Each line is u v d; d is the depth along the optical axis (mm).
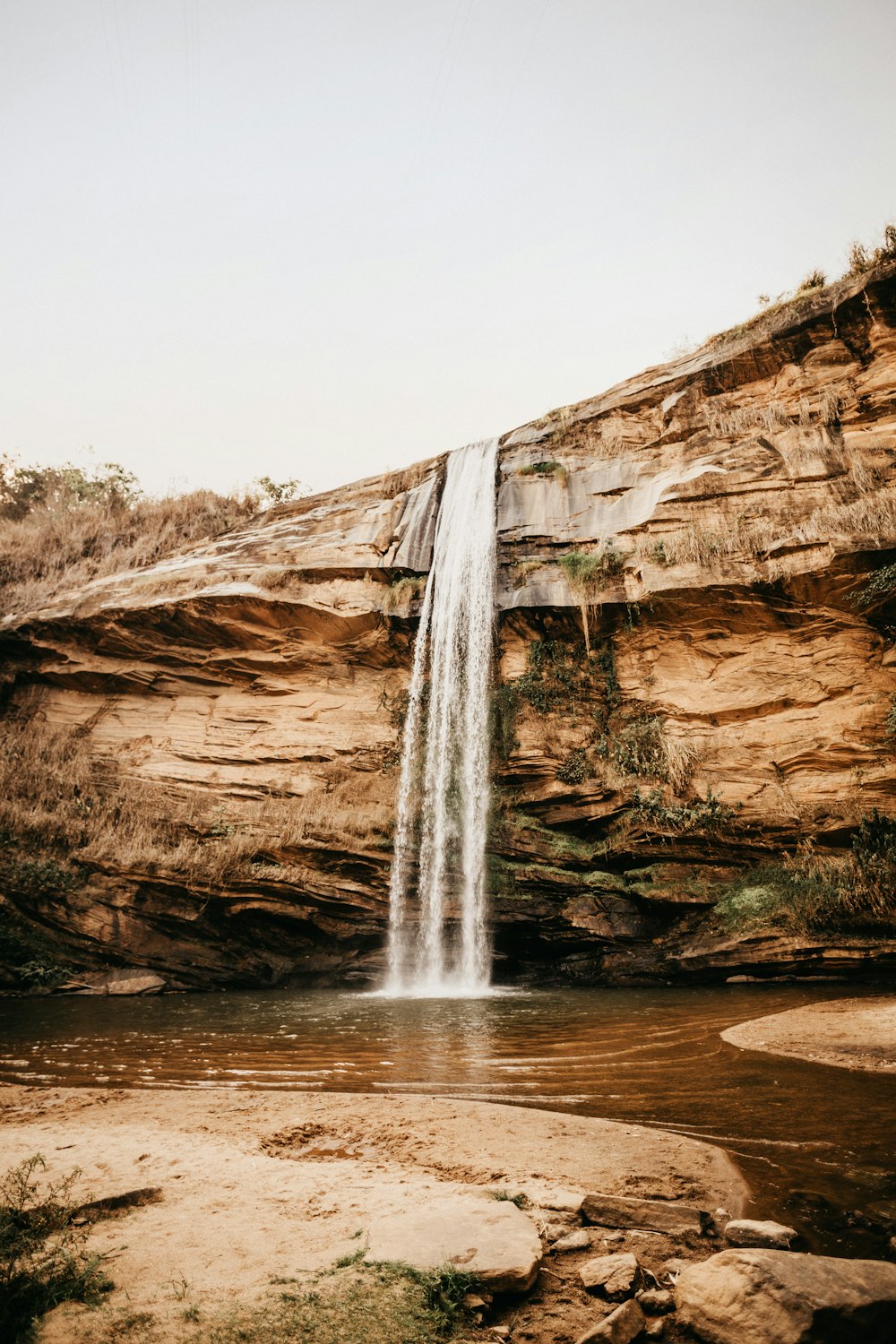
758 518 17141
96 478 34375
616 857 16219
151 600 20734
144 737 20016
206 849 16938
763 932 13992
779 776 15883
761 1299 2822
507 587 19281
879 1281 2934
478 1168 4477
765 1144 4859
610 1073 7066
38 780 18625
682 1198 4008
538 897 16188
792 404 18219
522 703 18375
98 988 14977
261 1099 6422
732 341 19422
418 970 16547
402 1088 6770
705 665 17500
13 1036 9938
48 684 21469
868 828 14609
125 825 17688
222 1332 2713
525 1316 2980
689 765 16438
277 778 18984
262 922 16719
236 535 23750
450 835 17641
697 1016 10188
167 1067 7852
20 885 16156
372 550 21047
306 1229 3576
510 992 14336
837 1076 6562
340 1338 2703
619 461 19906
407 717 19734
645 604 17766
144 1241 3492
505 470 21000
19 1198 3842
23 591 23516
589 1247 3492
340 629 20422
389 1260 3191
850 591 15914
